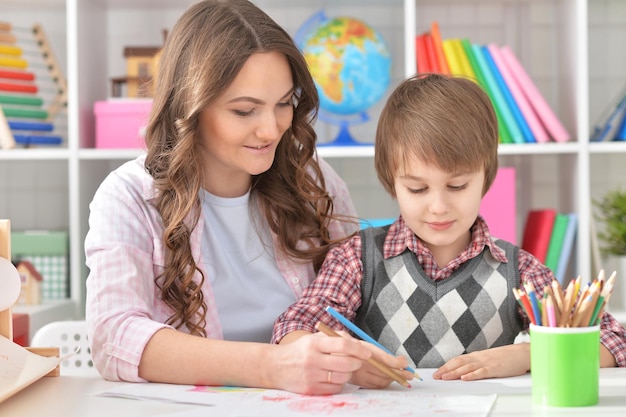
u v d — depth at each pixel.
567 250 2.55
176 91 1.44
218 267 1.52
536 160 2.92
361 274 1.51
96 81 2.81
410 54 2.57
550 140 2.61
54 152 2.62
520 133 2.58
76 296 2.61
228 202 1.53
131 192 1.45
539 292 1.47
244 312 1.53
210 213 1.53
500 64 2.58
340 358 1.09
